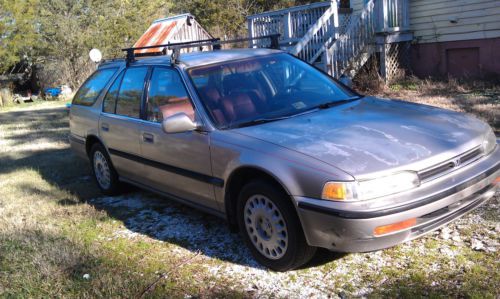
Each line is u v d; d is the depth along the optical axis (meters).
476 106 8.56
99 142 6.11
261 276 3.81
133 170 5.47
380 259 3.85
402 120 3.99
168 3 31.83
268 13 14.24
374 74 12.14
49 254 4.30
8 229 5.05
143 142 5.06
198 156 4.30
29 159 8.73
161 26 19.38
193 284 3.77
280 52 5.24
